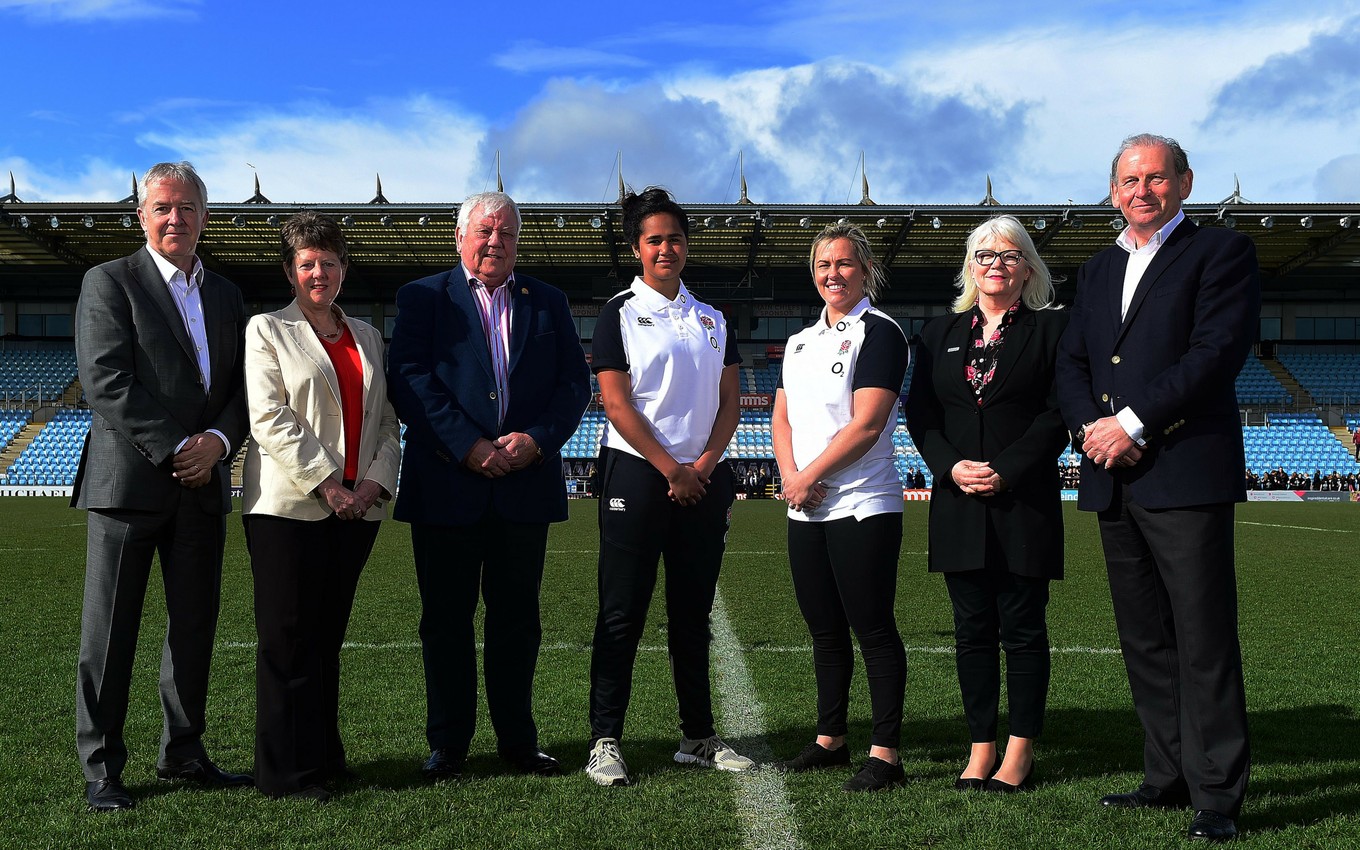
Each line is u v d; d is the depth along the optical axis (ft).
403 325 12.07
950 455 11.41
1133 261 10.82
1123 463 10.36
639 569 11.96
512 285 12.50
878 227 95.25
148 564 11.05
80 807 10.28
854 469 11.70
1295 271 109.81
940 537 11.53
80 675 10.71
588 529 52.31
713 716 14.53
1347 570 33.58
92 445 10.94
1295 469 103.86
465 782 11.18
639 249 12.40
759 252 103.55
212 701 14.92
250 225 92.43
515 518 11.80
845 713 12.02
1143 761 12.17
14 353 117.70
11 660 17.92
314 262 11.25
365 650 19.07
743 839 9.37
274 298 117.60
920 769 11.91
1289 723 13.94
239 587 27.71
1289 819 10.06
